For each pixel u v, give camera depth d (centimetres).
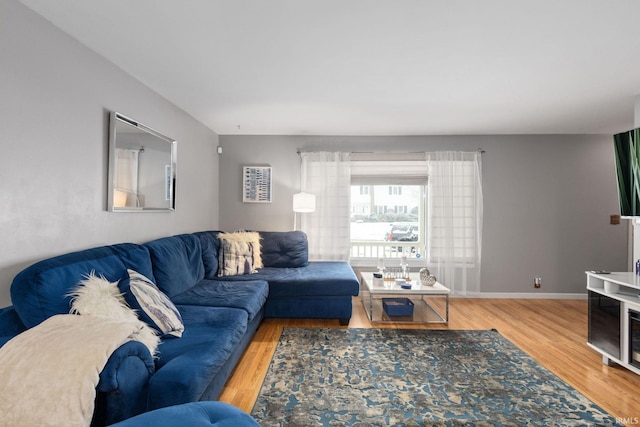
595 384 230
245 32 205
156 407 142
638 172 286
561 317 379
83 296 158
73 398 114
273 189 482
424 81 282
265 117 394
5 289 164
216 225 479
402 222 498
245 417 125
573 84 286
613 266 462
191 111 369
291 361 260
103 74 236
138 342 144
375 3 176
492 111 365
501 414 194
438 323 355
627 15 184
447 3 175
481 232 468
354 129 448
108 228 242
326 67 256
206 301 258
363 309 406
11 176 167
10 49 165
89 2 173
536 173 467
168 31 203
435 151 470
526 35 207
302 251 425
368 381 230
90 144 223
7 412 111
